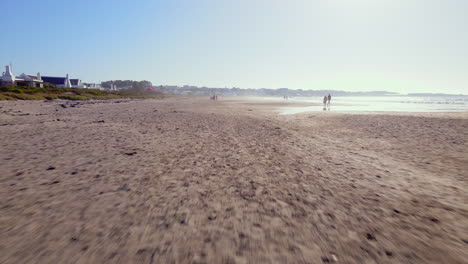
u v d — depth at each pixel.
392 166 6.05
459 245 2.68
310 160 6.52
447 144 8.98
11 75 61.00
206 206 3.55
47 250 2.40
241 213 3.35
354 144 9.01
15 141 8.08
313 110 29.86
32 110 20.61
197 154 6.88
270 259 2.35
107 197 3.78
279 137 10.29
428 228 3.04
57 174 4.84
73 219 3.05
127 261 2.25
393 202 3.84
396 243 2.70
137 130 11.20
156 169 5.35
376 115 20.89
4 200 3.57
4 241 2.53
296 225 3.05
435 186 4.62
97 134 9.79
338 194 4.13
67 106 26.91
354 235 2.84
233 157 6.64
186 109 27.94
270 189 4.30
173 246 2.52
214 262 2.28
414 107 40.56
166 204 3.58
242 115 21.27
